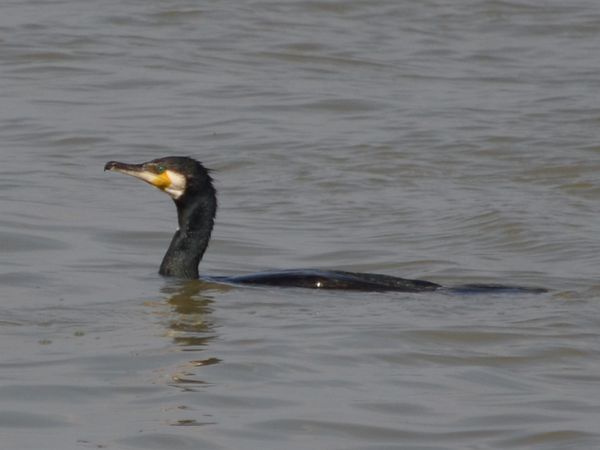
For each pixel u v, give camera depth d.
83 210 17.89
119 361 11.65
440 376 11.55
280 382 11.26
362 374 11.53
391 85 25.67
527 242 16.89
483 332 12.70
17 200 18.17
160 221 17.52
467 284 14.71
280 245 16.77
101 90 24.67
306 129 22.72
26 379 11.14
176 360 11.73
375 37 28.80
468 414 10.66
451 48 28.30
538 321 13.09
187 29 28.61
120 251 16.05
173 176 14.81
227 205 18.69
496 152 21.53
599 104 24.41
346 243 16.89
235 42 27.94
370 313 13.28
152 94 24.56
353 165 20.80
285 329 12.70
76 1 30.08
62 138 21.70
